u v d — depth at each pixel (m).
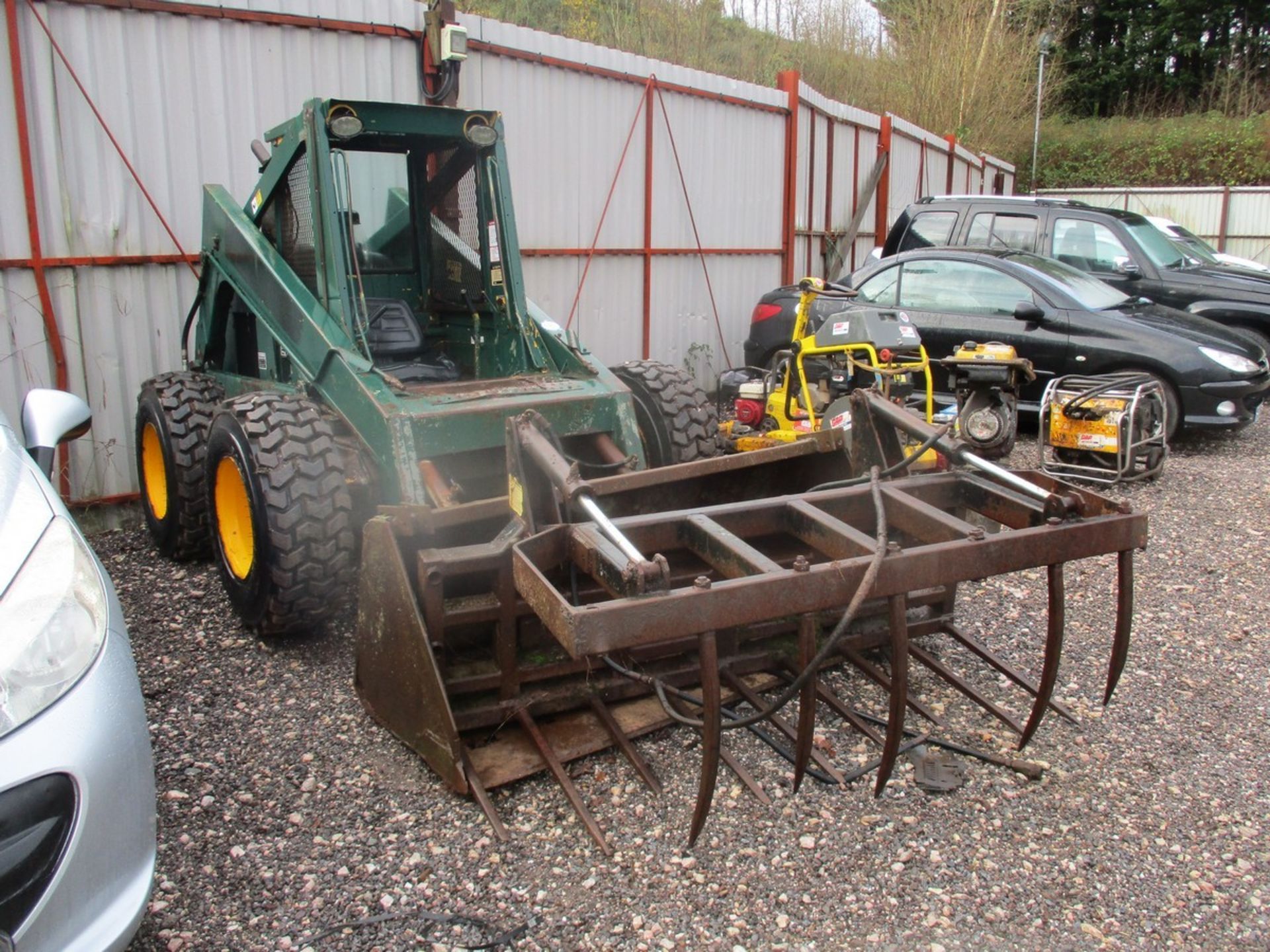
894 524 3.30
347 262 4.50
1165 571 5.30
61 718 2.00
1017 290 8.41
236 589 4.04
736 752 3.29
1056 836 2.94
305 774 3.15
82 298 5.50
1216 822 3.03
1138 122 28.02
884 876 2.73
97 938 1.99
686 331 9.57
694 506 4.01
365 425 3.97
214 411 4.73
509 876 2.70
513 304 4.71
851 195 13.16
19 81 5.11
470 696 3.24
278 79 6.13
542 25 14.10
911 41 21.47
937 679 3.88
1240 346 8.23
